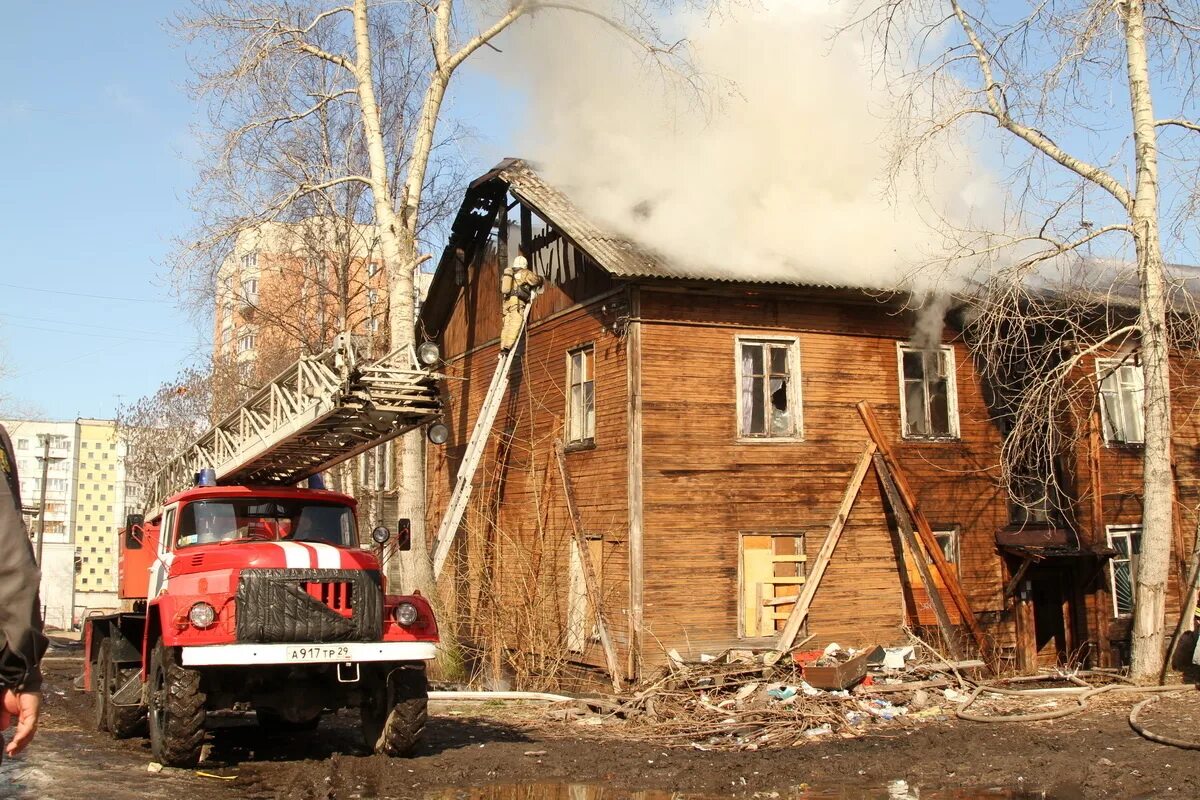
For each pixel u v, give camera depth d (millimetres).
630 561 15383
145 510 15266
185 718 8383
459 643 18062
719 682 13008
